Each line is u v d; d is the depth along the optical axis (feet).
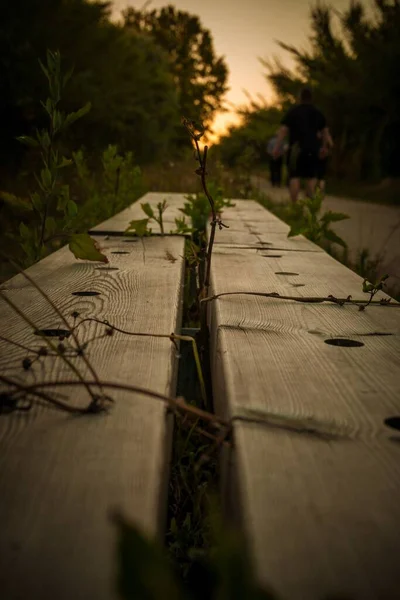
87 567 2.55
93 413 3.94
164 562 1.47
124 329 5.92
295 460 3.36
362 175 76.33
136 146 66.54
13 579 2.49
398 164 73.15
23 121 44.80
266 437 3.62
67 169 32.76
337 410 4.03
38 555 2.62
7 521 2.85
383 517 2.86
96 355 5.15
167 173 51.16
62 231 11.39
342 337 5.85
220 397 5.00
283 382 4.54
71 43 49.08
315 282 8.48
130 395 4.25
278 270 9.45
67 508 2.95
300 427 3.76
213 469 5.88
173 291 7.67
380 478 3.19
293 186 39.04
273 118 85.05
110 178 22.82
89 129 54.19
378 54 70.74
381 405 4.13
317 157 38.55
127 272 8.96
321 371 4.81
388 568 2.52
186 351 8.07
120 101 59.67
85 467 3.31
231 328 6.00
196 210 15.96
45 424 3.79
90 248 6.55
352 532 2.75
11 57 42.63
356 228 33.30
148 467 3.31
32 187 35.53
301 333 5.91
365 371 4.83
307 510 2.90
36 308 6.77
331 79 76.84
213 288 7.99
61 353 4.27
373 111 74.08
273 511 2.89
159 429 3.75
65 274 8.80
